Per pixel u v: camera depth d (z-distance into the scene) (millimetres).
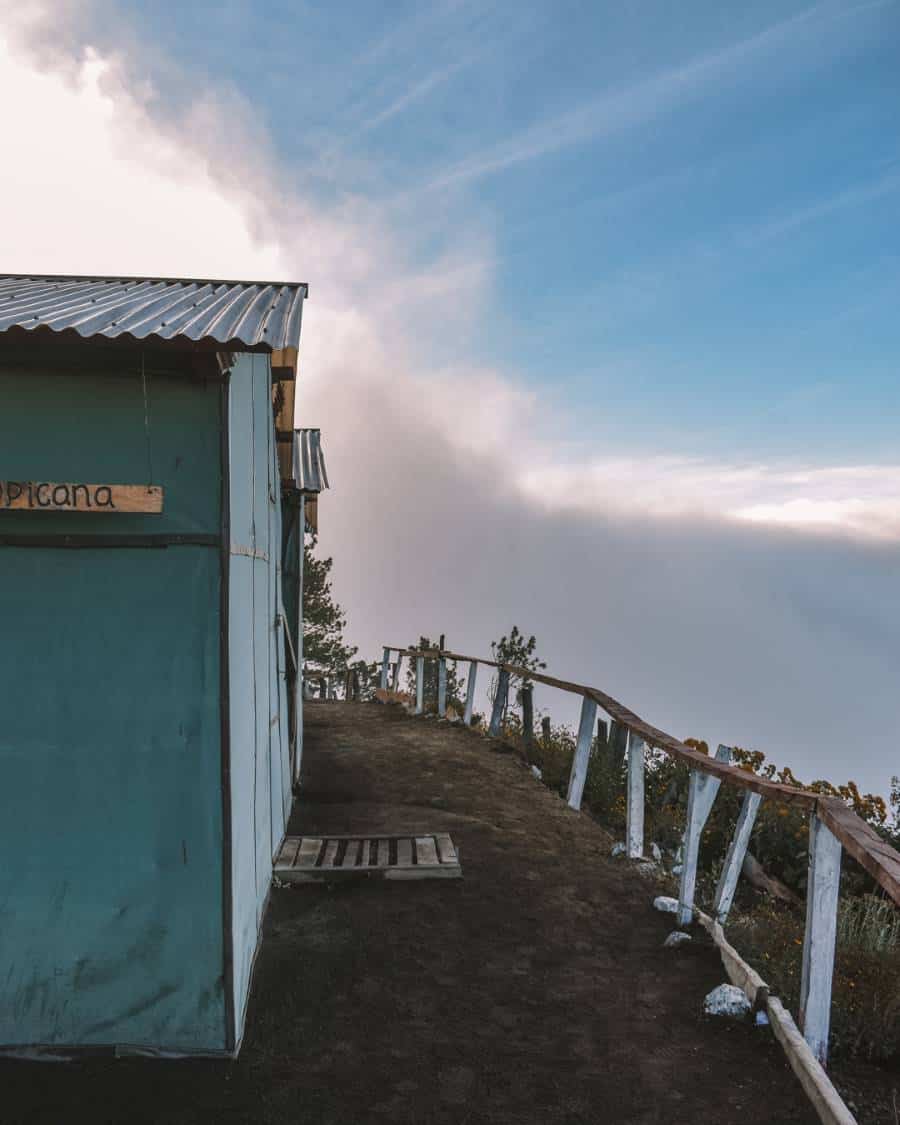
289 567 9328
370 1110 3475
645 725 6789
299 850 6641
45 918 3812
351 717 14664
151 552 3900
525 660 13867
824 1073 3486
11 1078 3641
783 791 4125
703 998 4480
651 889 6227
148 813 3863
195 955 3846
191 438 3906
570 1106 3510
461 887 6156
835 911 3715
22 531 3855
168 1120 3379
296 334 4328
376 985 4613
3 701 3846
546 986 4637
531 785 9508
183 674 3893
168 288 6762
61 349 3799
